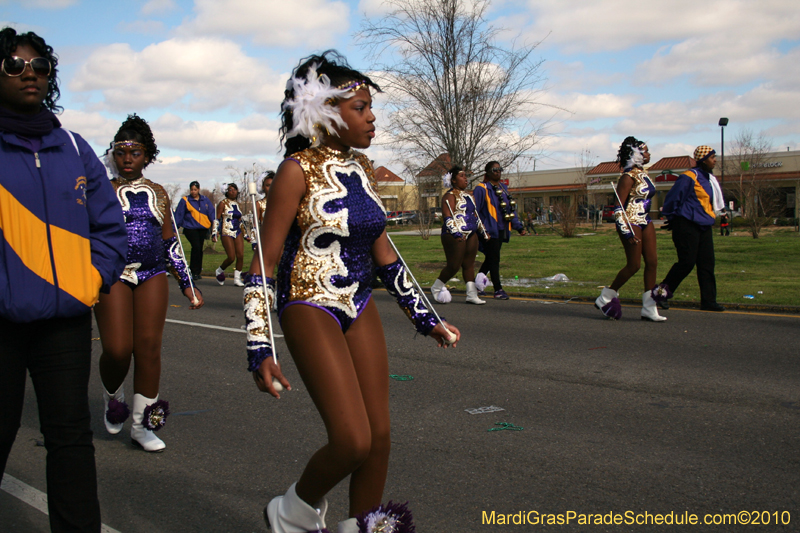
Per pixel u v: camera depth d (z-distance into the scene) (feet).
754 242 68.74
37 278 7.93
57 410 8.13
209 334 25.73
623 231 25.66
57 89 9.12
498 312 29.63
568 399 16.35
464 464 12.45
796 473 11.75
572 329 25.20
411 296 9.00
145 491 11.60
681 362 19.71
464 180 31.12
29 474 12.42
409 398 16.65
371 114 8.38
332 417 7.57
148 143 13.76
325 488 7.80
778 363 19.34
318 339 7.81
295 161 8.08
